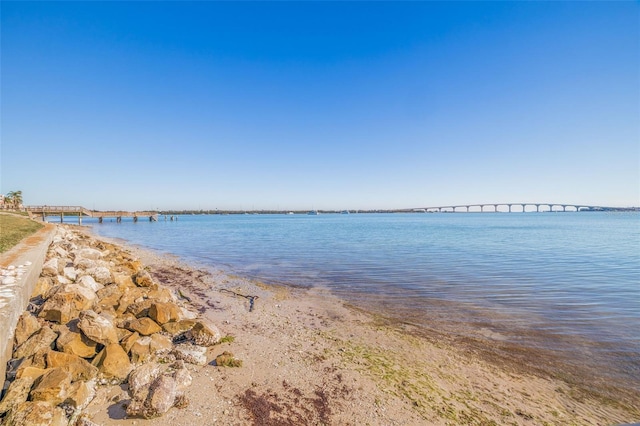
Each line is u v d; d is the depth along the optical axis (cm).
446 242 3656
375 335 994
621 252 2823
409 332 1022
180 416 527
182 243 3812
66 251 1931
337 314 1191
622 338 980
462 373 773
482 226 7312
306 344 900
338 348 884
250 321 1091
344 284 1655
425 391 684
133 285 1281
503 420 606
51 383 506
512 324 1091
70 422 477
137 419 509
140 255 2689
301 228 7038
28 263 1066
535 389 716
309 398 627
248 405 584
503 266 2136
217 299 1374
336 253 2800
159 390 536
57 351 619
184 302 1294
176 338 829
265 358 784
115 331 722
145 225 8788
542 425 598
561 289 1542
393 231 5678
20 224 2953
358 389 672
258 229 6781
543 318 1148
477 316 1167
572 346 927
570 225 7694
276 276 1858
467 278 1777
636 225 7600
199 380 646
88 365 593
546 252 2814
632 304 1305
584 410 649
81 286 930
